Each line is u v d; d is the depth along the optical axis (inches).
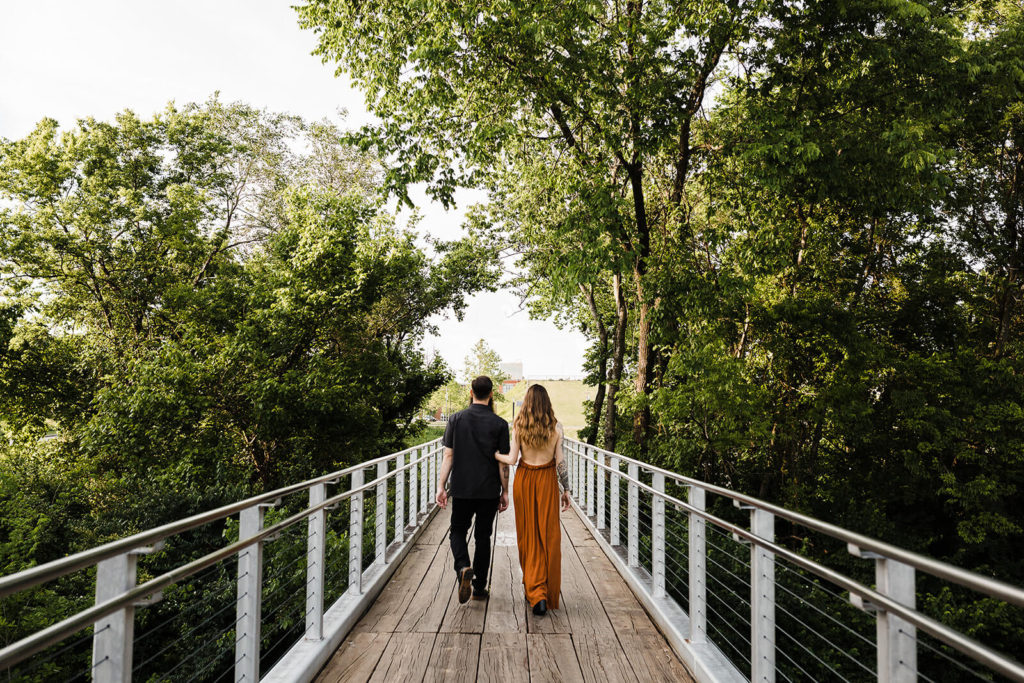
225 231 1040.8
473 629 193.8
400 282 1003.3
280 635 300.4
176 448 783.7
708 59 580.4
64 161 933.8
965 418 708.0
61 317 984.3
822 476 785.6
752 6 533.0
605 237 598.2
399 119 566.3
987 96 544.7
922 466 718.5
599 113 603.5
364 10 557.6
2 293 919.7
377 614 208.8
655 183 792.9
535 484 214.8
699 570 167.8
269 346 862.5
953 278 841.5
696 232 701.9
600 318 975.0
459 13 500.7
